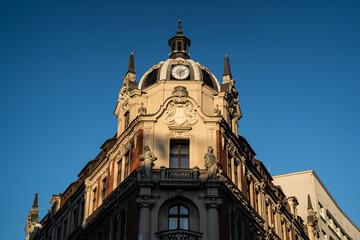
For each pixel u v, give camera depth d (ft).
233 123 147.13
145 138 128.98
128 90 144.36
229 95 145.89
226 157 133.08
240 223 132.67
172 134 129.39
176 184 120.47
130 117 139.85
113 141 153.28
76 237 158.61
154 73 146.30
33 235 221.87
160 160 126.21
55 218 188.85
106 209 137.28
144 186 120.57
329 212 240.12
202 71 146.82
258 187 156.76
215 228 116.67
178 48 159.12
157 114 131.23
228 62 156.15
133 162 129.59
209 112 137.59
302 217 222.48
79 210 164.25
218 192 120.88
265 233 152.05
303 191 228.43
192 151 127.75
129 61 154.10
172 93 134.41
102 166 153.58
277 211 171.01
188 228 118.73
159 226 118.32
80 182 176.96
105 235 134.72
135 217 119.34
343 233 258.78
